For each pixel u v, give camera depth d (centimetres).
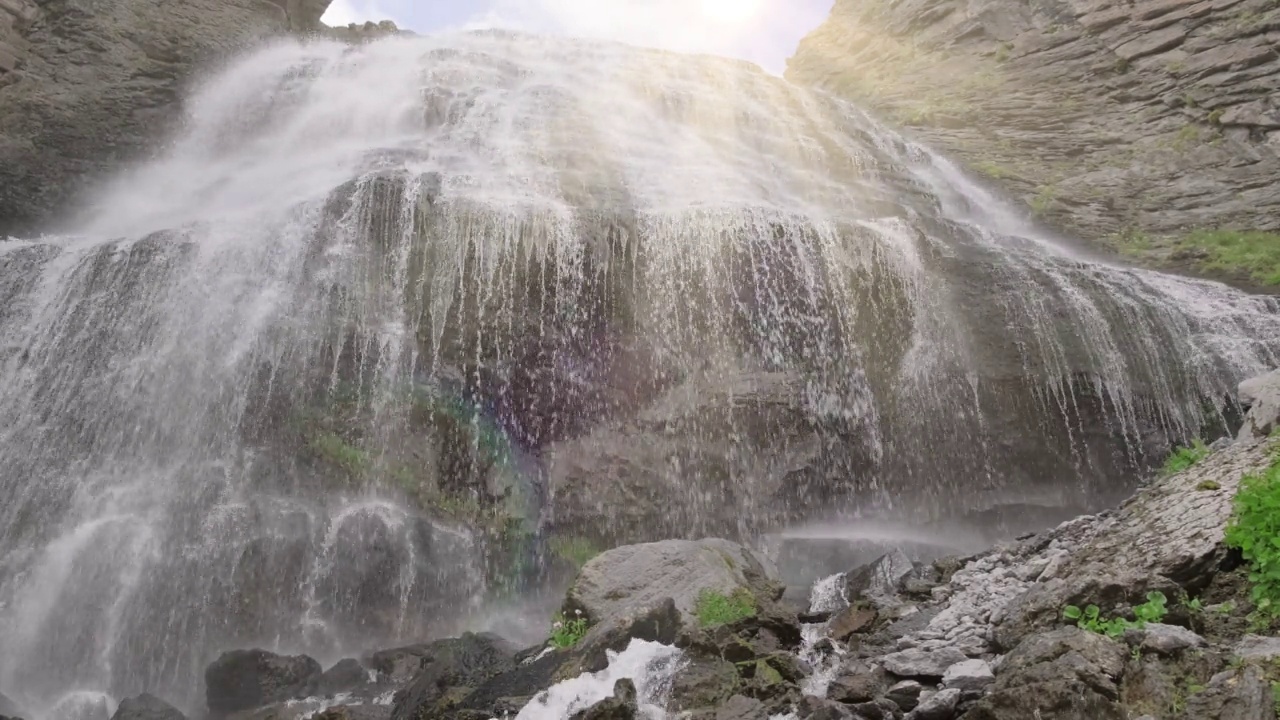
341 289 1277
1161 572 512
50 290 1305
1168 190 1938
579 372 1327
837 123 2341
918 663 518
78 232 1666
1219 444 769
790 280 1365
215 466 1185
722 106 2272
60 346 1273
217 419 1216
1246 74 2027
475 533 1224
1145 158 2058
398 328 1268
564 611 766
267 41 2375
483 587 1202
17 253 1345
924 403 1309
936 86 2670
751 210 1407
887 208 1711
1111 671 416
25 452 1220
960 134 2392
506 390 1302
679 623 655
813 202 1714
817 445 1318
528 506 1277
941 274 1361
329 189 1391
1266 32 2064
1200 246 1716
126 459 1204
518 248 1308
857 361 1339
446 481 1247
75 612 1084
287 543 1115
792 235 1374
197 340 1256
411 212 1311
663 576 757
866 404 1327
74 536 1141
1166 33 2266
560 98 2134
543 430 1317
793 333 1359
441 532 1200
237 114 2072
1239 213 1792
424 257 1292
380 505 1184
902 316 1340
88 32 2072
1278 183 1808
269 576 1091
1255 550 480
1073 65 2428
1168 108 2134
